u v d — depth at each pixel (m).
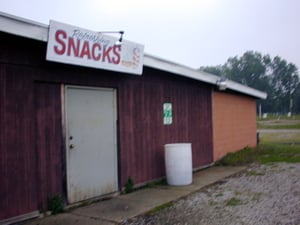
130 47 6.67
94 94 6.59
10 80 5.08
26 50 5.31
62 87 5.95
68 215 5.53
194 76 9.52
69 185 5.98
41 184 5.52
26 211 5.20
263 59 97.62
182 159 7.78
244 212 5.50
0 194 4.87
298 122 44.06
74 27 5.46
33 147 5.34
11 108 5.08
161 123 8.52
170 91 8.95
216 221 5.08
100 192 6.60
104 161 6.73
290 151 13.52
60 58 5.29
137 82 7.70
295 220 5.00
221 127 11.89
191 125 9.91
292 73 96.88
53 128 5.76
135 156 7.55
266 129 32.75
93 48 5.84
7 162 4.98
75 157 6.12
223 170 9.93
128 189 7.20
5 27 4.54
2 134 4.94
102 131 6.73
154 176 8.15
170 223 5.05
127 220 5.23
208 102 11.02
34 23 4.92
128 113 7.40
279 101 93.06
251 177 8.55
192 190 7.24
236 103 13.35
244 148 13.74
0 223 4.84
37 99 5.53
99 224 5.05
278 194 6.63
